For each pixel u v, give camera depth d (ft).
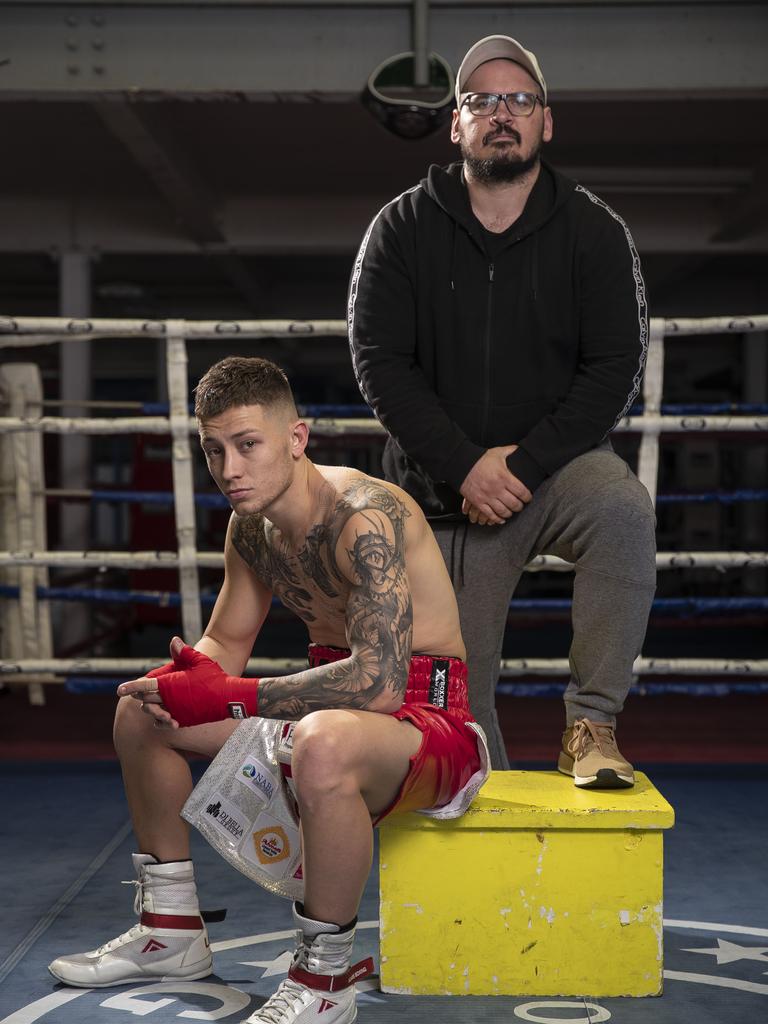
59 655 19.88
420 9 16.60
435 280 7.99
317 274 42.09
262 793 6.31
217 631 7.00
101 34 17.33
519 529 8.02
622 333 7.84
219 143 25.91
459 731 6.40
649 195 30.60
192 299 45.44
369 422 12.78
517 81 7.61
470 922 6.47
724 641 28.07
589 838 6.45
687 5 16.98
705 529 33.99
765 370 42.14
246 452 5.99
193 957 6.64
